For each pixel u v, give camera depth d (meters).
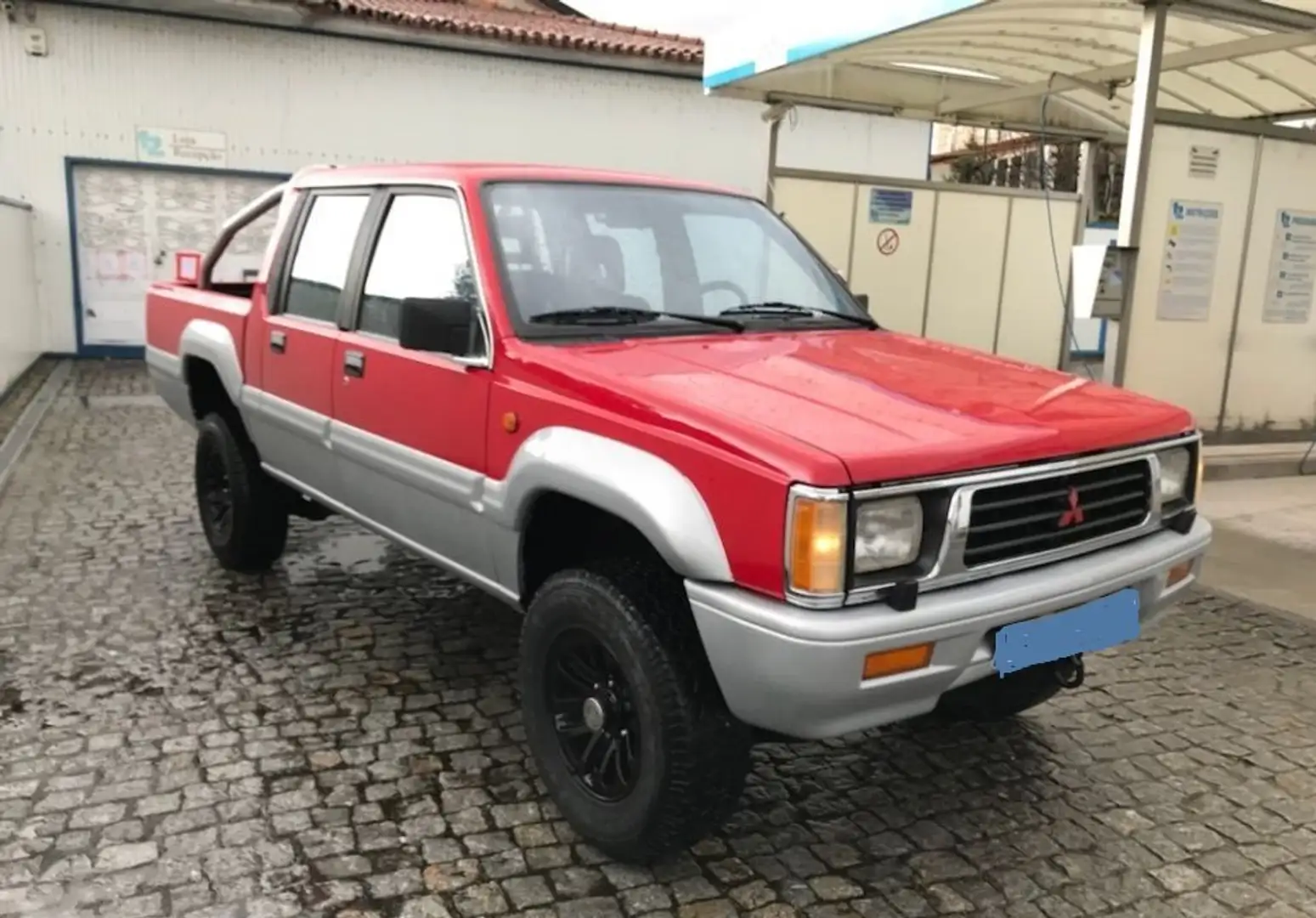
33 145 12.35
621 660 2.88
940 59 8.41
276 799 3.35
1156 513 3.22
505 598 3.51
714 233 4.18
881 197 10.22
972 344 10.99
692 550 2.65
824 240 10.10
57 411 9.80
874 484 2.52
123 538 6.02
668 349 3.38
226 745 3.69
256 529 5.18
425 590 5.28
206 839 3.12
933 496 2.63
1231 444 8.36
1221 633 5.02
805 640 2.45
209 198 13.12
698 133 14.93
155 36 12.49
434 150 13.82
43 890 2.86
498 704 4.06
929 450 2.62
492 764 3.61
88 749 3.62
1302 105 8.55
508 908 2.85
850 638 2.45
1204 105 9.02
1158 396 7.96
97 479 7.37
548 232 3.73
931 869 3.10
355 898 2.87
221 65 12.79
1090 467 2.93
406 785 3.46
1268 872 3.12
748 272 4.14
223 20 12.64
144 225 12.95
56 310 12.85
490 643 4.64
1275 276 8.09
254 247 13.39
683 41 16.06
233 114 12.95
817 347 3.62
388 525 4.09
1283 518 7.10
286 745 3.70
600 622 2.92
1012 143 17.91
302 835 3.16
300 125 13.23
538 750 3.25
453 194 3.79
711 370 3.17
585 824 3.07
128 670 4.27
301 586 5.29
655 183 4.24
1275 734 4.01
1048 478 2.83
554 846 3.15
